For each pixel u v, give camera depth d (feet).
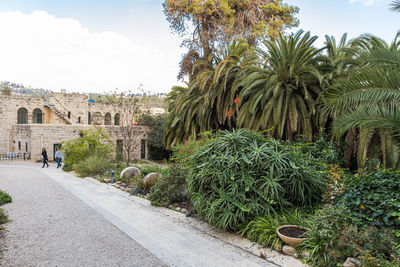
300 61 29.07
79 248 13.66
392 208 12.05
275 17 57.11
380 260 10.25
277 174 15.05
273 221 14.32
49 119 88.79
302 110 28.25
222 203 15.34
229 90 37.42
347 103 16.53
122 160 54.49
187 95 42.11
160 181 23.53
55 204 22.11
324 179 16.98
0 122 78.23
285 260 12.22
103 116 102.94
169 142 49.06
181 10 51.98
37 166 54.54
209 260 12.47
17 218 18.19
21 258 12.37
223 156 15.67
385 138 20.65
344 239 11.45
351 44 31.09
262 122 29.60
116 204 22.36
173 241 14.70
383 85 15.30
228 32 52.21
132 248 13.76
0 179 34.19
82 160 44.11
